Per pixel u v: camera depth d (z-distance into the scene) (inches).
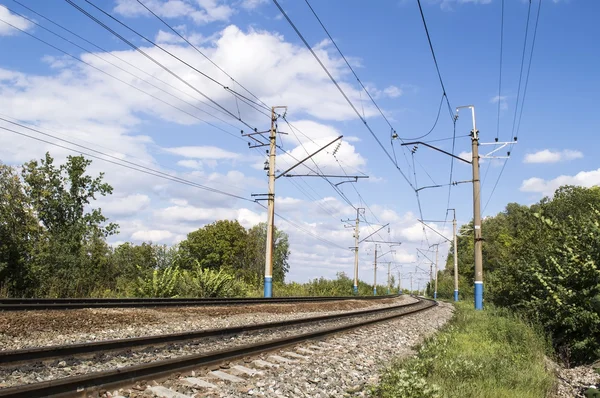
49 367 308.2
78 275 1254.9
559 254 652.1
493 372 374.3
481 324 747.4
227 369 347.9
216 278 1104.2
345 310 1157.7
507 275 999.6
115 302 660.7
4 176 1259.2
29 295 1125.1
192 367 325.7
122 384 268.2
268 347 433.1
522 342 548.7
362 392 314.5
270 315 797.9
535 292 714.2
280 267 3442.4
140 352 378.6
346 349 488.4
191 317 636.1
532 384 353.7
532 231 932.0
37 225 1279.5
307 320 708.7
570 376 441.1
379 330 697.6
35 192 1416.1
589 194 1913.1
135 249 2146.9
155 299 727.7
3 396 211.8
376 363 426.6
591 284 564.7
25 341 399.5
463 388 314.3
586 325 541.3
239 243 2893.7
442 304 1897.1
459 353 446.0
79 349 344.8
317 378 339.9
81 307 578.9
